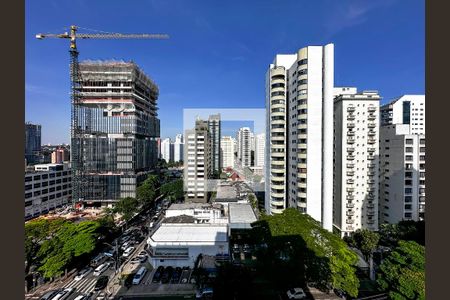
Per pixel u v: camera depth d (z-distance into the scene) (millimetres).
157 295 33625
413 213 52969
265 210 66125
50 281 36750
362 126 55438
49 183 76312
